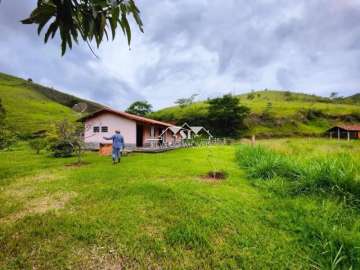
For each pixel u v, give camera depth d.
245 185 7.67
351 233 4.03
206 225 4.71
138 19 2.06
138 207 5.62
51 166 12.62
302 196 6.25
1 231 4.61
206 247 4.00
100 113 23.98
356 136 52.56
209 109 67.69
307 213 5.09
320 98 131.38
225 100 65.19
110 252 3.87
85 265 3.56
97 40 2.02
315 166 6.97
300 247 3.97
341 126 53.03
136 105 82.19
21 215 5.50
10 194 7.18
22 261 3.62
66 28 1.88
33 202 6.38
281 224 4.73
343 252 3.59
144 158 14.79
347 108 89.31
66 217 5.16
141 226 4.71
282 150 13.34
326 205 5.36
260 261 3.61
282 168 8.36
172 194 6.50
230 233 4.44
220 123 65.38
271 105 93.25
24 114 66.62
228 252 3.82
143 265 3.55
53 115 73.69
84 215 5.24
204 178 8.71
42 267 3.51
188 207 5.56
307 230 4.36
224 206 5.66
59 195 6.90
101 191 6.99
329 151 12.33
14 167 12.19
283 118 76.38
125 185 7.57
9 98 80.81
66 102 117.12
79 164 13.09
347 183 5.86
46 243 4.16
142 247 3.98
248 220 4.93
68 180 8.77
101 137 23.86
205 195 6.45
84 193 6.96
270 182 7.38
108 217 5.09
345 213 5.07
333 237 3.90
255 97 130.75
